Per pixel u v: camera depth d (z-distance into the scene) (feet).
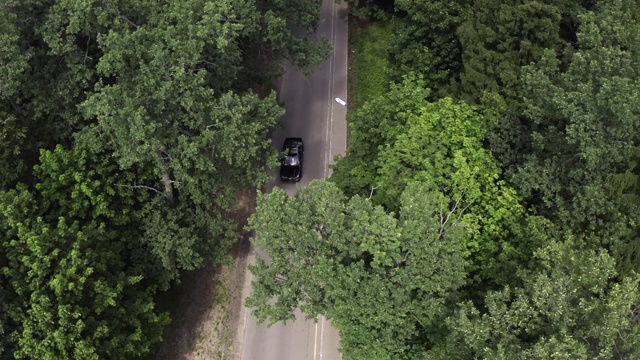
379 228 77.36
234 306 123.95
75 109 107.65
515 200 97.60
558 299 70.38
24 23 101.76
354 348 87.35
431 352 83.46
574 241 89.81
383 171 99.91
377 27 174.50
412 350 88.33
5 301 83.61
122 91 92.63
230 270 128.57
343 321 84.38
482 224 99.25
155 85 93.71
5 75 93.66
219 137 99.60
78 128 108.88
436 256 81.30
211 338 119.24
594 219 92.79
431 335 87.81
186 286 123.95
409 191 83.51
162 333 109.40
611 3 107.86
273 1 123.34
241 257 131.13
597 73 92.68
